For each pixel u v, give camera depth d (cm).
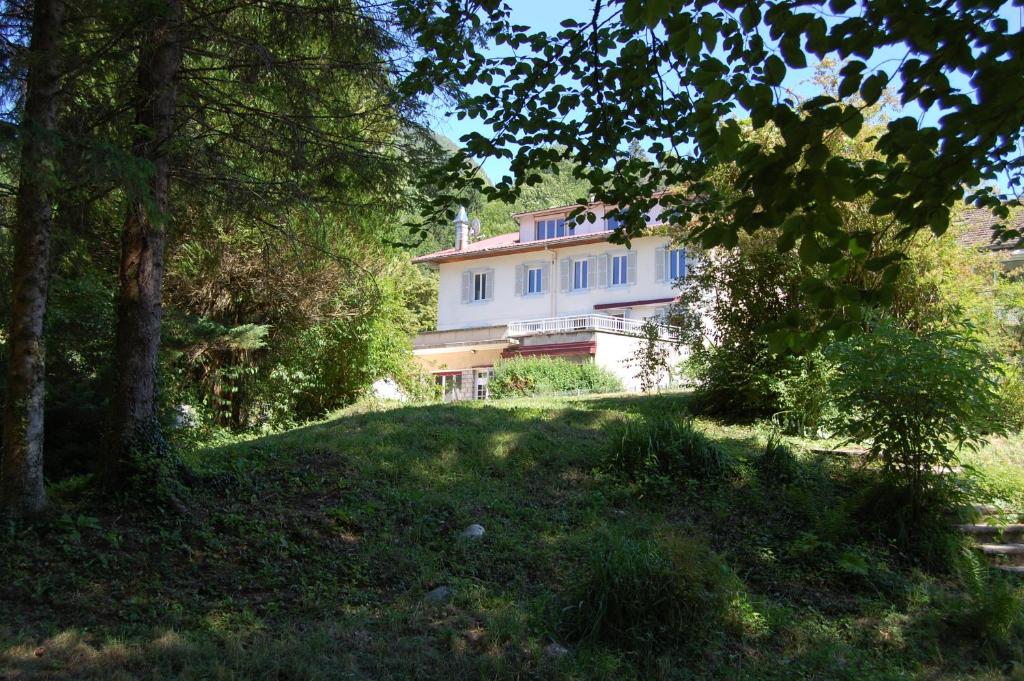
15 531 650
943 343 812
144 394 773
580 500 924
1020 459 1128
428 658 543
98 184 724
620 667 552
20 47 653
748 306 1316
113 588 606
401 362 2294
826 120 360
